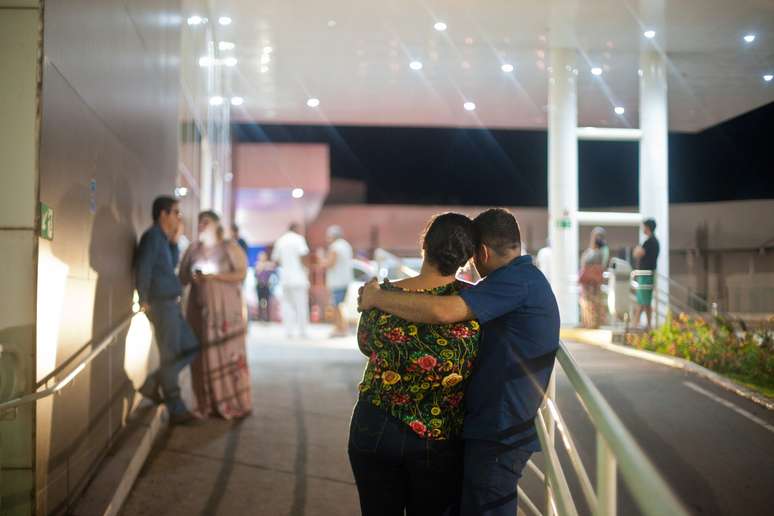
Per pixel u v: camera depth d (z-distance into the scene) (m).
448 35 15.59
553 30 15.10
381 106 21.92
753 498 5.43
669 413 7.74
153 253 6.96
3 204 4.10
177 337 7.29
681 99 18.14
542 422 3.47
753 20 13.77
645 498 1.89
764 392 8.39
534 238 34.25
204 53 14.30
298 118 23.73
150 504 5.34
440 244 3.35
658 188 17.03
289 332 17.27
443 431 3.28
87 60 5.17
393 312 3.25
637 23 14.44
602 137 17.11
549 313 3.42
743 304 18.47
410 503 3.40
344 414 8.12
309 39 15.94
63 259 4.64
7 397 4.05
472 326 3.30
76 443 4.96
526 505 5.05
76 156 4.91
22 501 4.07
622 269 14.31
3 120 4.13
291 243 17.22
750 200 20.89
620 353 12.33
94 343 5.46
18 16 4.16
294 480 5.89
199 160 13.74
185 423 7.60
